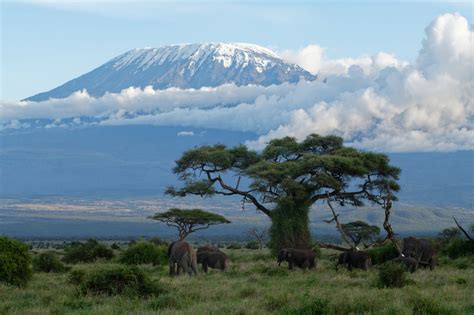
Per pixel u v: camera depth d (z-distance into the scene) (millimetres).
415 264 41219
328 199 56531
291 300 25391
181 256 40812
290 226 57031
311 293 28484
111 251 61719
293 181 56312
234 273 42281
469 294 27953
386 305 23500
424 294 26562
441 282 33625
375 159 59781
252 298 27297
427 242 44312
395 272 32062
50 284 34594
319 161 56969
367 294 27125
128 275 28500
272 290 30375
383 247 49656
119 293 28000
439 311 22641
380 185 59469
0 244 34094
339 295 26969
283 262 51375
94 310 23984
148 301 25844
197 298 27625
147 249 55250
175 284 33625
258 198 63156
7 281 33469
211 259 44406
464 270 42031
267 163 60094
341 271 42531
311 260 45188
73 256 60719
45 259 47031
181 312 22594
